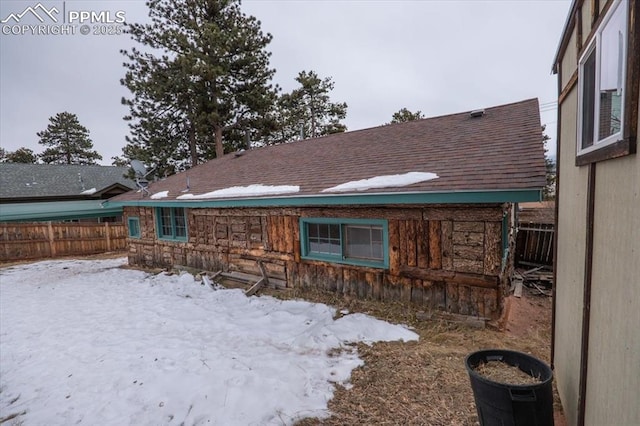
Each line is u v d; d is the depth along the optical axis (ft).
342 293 18.61
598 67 5.70
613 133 5.12
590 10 6.52
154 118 50.24
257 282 22.27
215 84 50.49
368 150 22.81
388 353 12.32
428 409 9.00
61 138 119.03
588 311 6.33
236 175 27.96
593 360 5.99
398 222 16.16
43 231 42.42
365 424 8.53
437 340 13.32
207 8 51.88
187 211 28.35
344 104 77.36
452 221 14.70
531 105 21.35
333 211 18.48
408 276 16.06
